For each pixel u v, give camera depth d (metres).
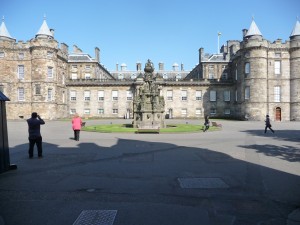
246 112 59.81
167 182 9.72
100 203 7.66
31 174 10.92
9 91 62.31
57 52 64.88
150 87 34.91
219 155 14.97
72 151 16.44
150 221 6.48
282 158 14.08
